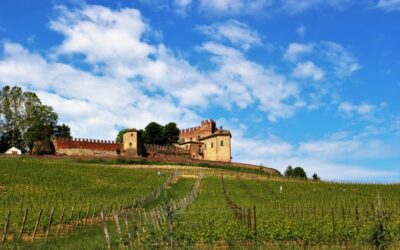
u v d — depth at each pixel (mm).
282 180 92188
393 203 63531
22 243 29719
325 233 30672
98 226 38594
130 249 25656
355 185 85000
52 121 125625
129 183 73438
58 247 27875
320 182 89750
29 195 56312
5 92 120438
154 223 33719
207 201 61219
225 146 143000
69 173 77000
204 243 29875
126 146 129500
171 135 161125
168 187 75125
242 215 38062
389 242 24656
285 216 39875
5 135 121750
